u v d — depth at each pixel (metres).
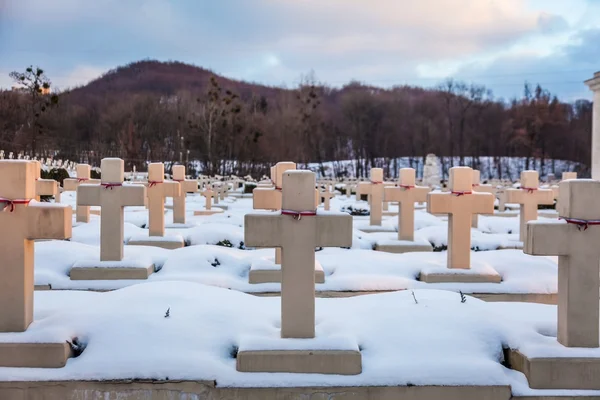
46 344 4.67
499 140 69.25
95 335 4.96
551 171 63.22
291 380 4.61
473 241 11.95
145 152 62.19
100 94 92.44
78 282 8.31
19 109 43.34
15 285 4.92
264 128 60.97
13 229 4.92
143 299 5.62
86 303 5.65
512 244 11.88
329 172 65.38
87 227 12.80
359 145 68.62
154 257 9.38
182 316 5.27
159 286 6.07
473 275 8.69
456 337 5.11
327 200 20.31
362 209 21.02
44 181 9.98
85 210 13.79
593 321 4.85
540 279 8.77
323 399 4.58
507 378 4.70
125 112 68.12
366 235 12.80
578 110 72.25
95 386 4.52
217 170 54.47
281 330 5.03
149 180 11.32
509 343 5.09
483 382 4.62
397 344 5.04
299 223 5.01
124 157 57.09
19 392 4.51
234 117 57.47
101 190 8.62
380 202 14.91
